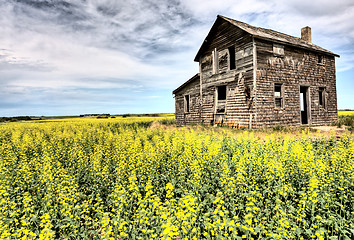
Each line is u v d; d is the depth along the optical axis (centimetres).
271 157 734
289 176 602
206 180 583
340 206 445
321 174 542
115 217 422
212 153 752
